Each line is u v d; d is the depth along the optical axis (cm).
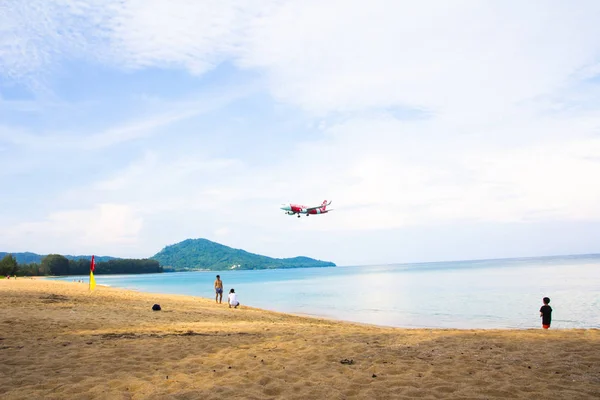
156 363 778
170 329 1233
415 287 5697
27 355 819
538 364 750
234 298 2678
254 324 1473
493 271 10331
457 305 3309
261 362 791
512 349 887
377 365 760
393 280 8212
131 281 12294
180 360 805
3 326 1155
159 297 3284
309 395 581
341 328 1377
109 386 618
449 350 888
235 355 852
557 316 2462
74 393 582
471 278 7475
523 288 4644
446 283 6269
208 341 1021
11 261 10969
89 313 1603
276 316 2245
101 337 1048
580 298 3400
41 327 1170
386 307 3347
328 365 764
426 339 1033
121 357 821
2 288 3053
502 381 641
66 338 1012
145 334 1117
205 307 2478
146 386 618
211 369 736
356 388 619
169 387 617
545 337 1027
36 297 2231
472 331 1202
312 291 5791
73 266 18950
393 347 930
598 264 13050
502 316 2623
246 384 636
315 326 1450
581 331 1138
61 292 2838
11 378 654
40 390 594
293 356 844
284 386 627
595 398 553
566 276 6862
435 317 2661
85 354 838
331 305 3641
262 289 6656
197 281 12169
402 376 680
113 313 1669
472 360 789
